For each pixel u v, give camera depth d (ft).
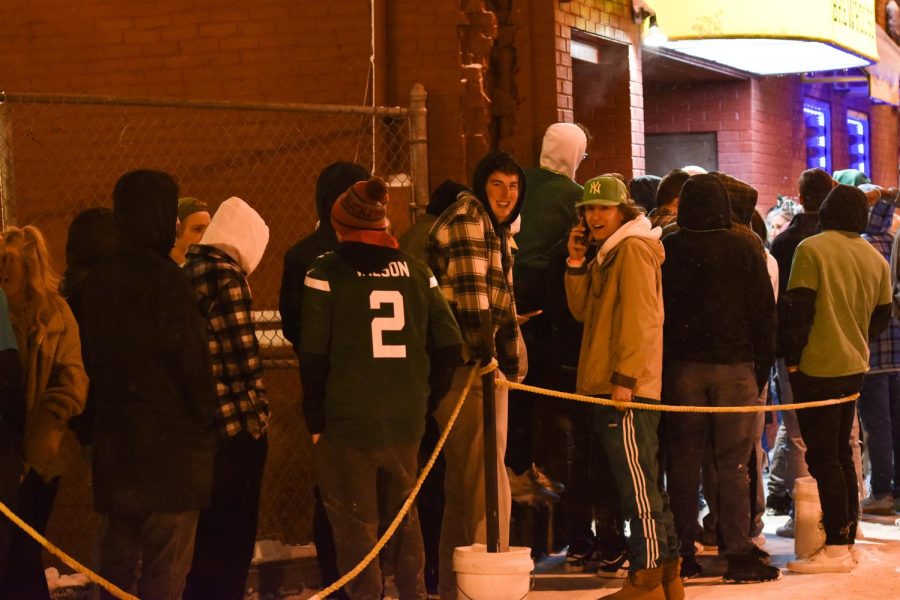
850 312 25.05
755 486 26.08
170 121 29.19
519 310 25.94
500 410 21.72
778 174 47.93
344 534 19.16
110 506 17.61
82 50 29.81
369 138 28.73
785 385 29.48
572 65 35.65
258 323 25.64
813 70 44.11
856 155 58.75
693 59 40.42
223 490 20.35
